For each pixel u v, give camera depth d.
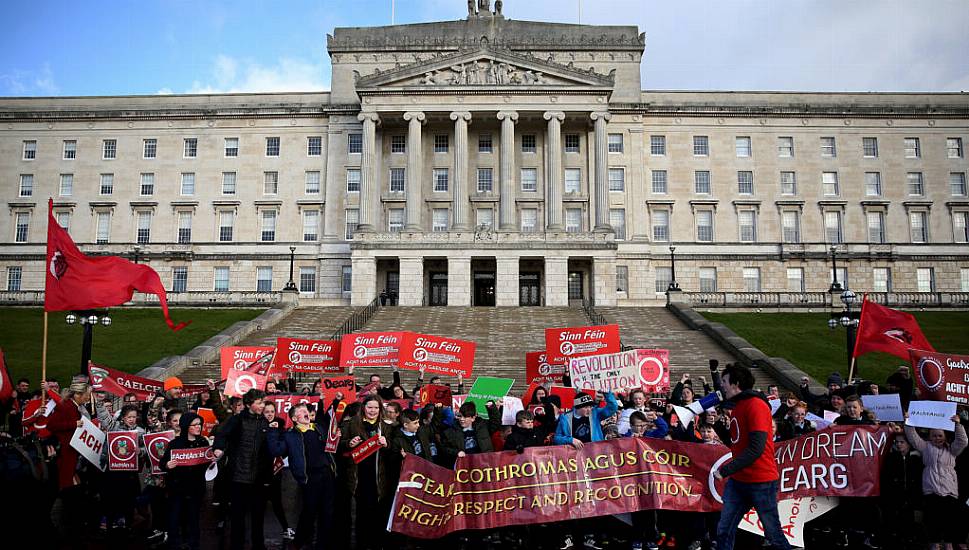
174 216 70.88
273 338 42.75
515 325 46.19
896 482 12.22
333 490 12.38
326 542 12.12
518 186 68.12
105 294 17.08
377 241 61.28
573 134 68.94
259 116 71.44
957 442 11.82
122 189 71.62
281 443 11.94
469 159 68.38
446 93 64.69
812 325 48.81
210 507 17.02
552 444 13.35
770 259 69.31
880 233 70.56
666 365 19.28
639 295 67.62
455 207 63.50
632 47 71.88
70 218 71.56
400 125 68.00
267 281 69.19
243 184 70.94
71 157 72.56
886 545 12.60
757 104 72.00
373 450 11.91
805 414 14.81
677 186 70.56
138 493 13.68
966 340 44.78
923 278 69.12
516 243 60.94
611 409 14.73
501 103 64.62
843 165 71.31
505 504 11.77
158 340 44.03
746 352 36.41
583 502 11.91
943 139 71.75
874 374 36.22
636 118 69.88
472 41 73.50
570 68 64.38
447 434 12.32
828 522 13.61
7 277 70.62
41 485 12.73
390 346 21.42
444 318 48.50
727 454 12.08
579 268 65.06
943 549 11.90
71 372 36.53
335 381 19.97
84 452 12.94
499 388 18.06
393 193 67.62
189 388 21.94
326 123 71.19
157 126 72.44
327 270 67.94
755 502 9.88
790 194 70.94
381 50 72.81
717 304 54.75
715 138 71.50
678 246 69.31
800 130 71.75
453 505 11.65
